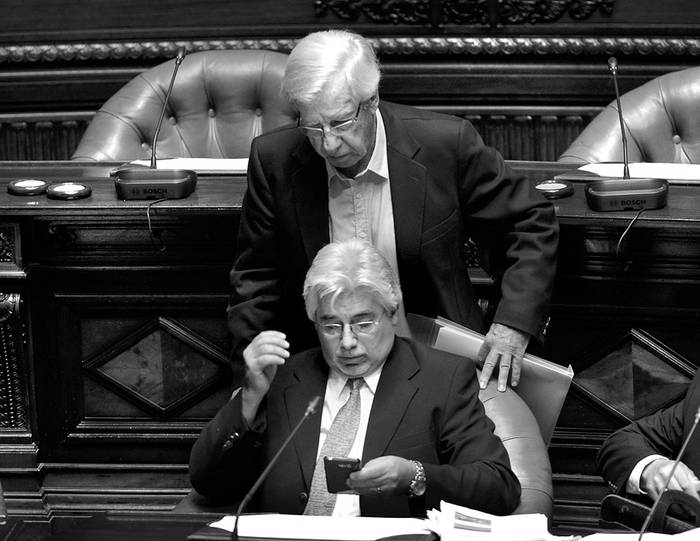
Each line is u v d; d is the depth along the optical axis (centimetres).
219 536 892
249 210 1220
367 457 1045
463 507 925
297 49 1105
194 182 1425
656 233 1292
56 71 2184
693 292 1313
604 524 1128
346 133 1096
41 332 1430
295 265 1214
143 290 1420
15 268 1391
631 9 2089
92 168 1644
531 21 2100
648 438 1105
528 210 1204
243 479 1077
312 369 1097
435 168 1188
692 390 1089
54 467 1455
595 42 2089
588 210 1298
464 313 1219
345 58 1092
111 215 1358
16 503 1443
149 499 1445
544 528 898
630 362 1347
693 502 919
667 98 1738
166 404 1446
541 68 2116
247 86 1873
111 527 938
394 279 1083
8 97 2191
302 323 1245
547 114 2133
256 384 1033
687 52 2083
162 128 1864
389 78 2134
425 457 1045
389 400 1060
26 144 2202
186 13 2150
